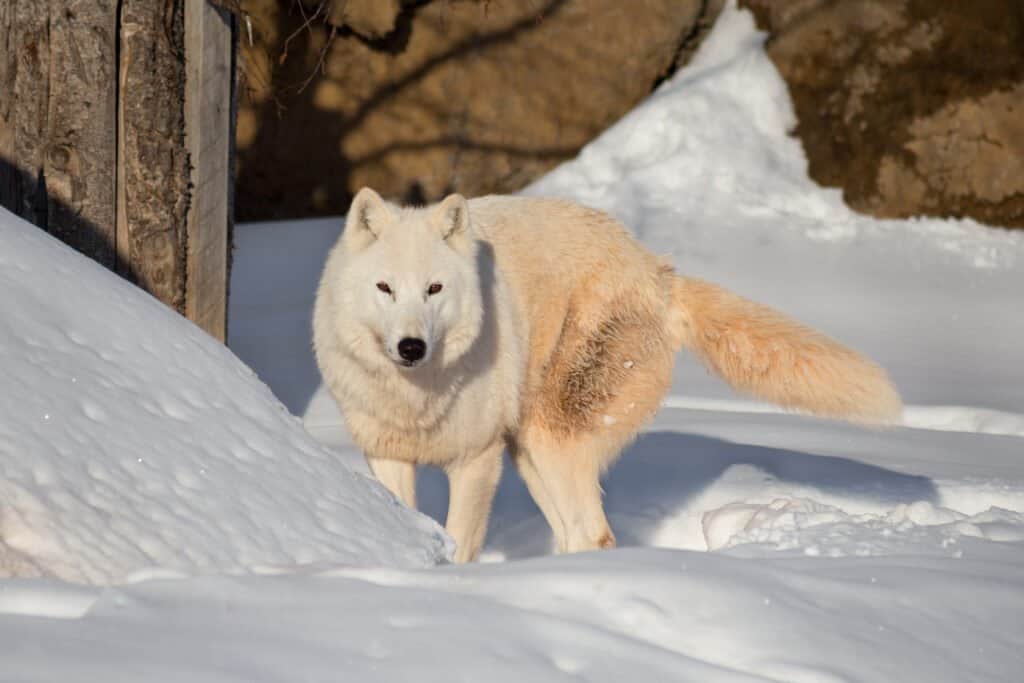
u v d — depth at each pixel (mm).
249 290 37062
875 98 46219
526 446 18453
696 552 9844
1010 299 38906
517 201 18531
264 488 10594
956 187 44844
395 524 11578
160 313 12219
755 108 48438
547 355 18000
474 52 46406
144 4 18625
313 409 25641
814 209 45750
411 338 14805
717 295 19109
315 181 45562
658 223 43969
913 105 45469
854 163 46156
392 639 7434
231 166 20516
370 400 16141
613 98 48781
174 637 7066
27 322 10375
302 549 10141
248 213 45562
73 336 10680
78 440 9508
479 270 16891
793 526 13227
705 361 19250
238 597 7871
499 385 16969
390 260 15414
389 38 45344
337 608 7852
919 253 42812
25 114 18000
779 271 40562
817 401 18375
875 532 12461
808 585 9453
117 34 18516
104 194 18625
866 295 38531
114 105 18562
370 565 9852
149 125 18859
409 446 16656
